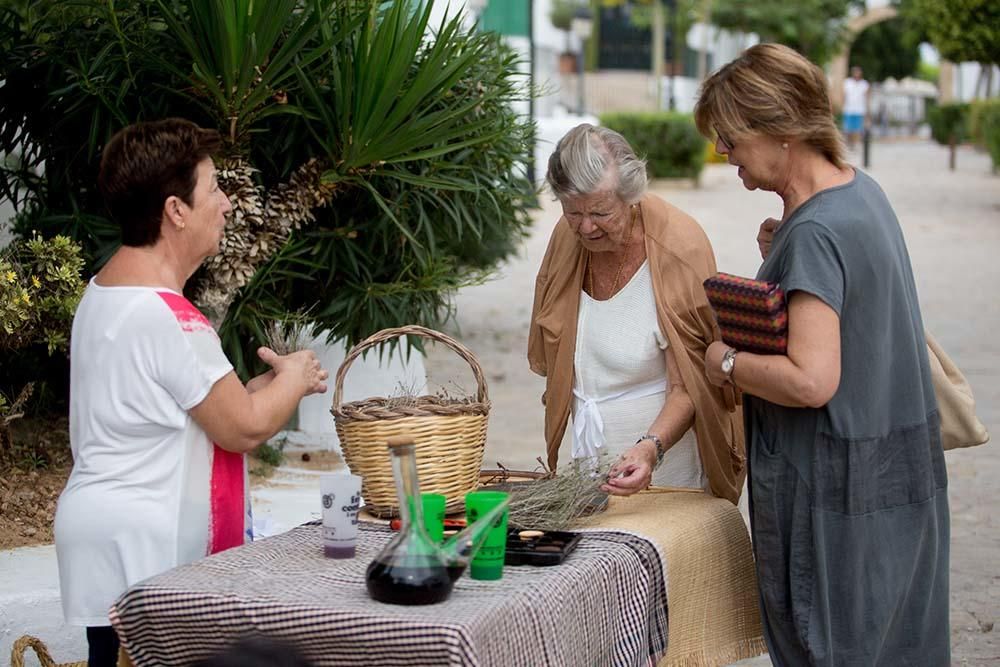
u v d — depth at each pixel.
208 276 4.39
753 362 2.74
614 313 3.26
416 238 5.09
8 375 5.35
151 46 4.50
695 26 42.12
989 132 25.42
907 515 2.86
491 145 5.01
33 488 4.79
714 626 3.01
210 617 2.27
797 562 2.81
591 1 42.47
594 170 2.96
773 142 2.76
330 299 5.14
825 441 2.76
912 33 24.06
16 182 5.05
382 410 2.84
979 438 3.12
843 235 2.69
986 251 14.97
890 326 2.78
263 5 3.99
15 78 4.72
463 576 2.42
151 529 2.62
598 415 3.29
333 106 4.61
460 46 4.80
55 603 3.83
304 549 2.66
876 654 2.82
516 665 2.22
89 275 4.80
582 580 2.46
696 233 3.23
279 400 2.73
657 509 3.01
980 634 4.41
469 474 2.92
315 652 2.21
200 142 2.63
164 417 2.60
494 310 11.57
